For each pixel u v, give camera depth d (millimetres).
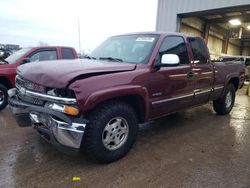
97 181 2576
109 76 2803
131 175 2721
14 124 4375
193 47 4297
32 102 2861
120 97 2947
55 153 3203
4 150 3248
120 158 3096
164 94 3562
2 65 5371
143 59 3400
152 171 2826
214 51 16750
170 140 3861
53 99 2588
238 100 8320
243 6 9727
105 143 2867
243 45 26547
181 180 2648
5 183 2479
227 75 5258
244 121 5227
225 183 2619
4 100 5434
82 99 2490
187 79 3971
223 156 3311
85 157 3117
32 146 3400
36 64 3211
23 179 2566
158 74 3389
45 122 2697
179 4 11969
